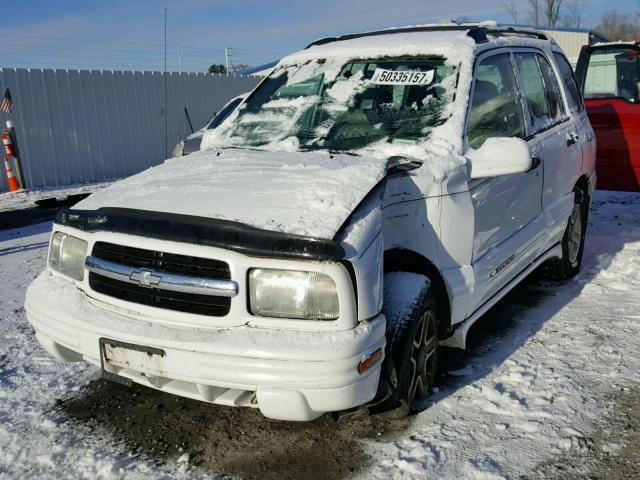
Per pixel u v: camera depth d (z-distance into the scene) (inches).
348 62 165.8
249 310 100.7
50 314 114.3
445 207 128.1
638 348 152.7
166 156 602.9
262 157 140.5
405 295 118.6
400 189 120.9
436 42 158.1
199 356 99.3
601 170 267.0
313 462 112.4
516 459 110.5
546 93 193.9
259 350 96.7
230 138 164.9
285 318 99.7
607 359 147.6
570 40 1076.5
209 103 645.9
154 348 102.4
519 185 159.9
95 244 113.6
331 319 98.8
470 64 149.5
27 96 494.6
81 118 530.6
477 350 156.9
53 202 411.5
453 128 139.6
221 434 122.3
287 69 176.7
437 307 130.2
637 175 258.1
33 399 136.6
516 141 132.5
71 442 120.0
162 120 596.4
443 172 128.2
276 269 99.7
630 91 261.6
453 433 118.8
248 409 131.3
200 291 101.7
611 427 119.6
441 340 138.2
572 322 171.9
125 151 567.2
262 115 167.5
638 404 127.2
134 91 569.3
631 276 208.8
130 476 109.3
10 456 115.6
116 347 107.3
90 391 140.4
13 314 192.1
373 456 113.3
